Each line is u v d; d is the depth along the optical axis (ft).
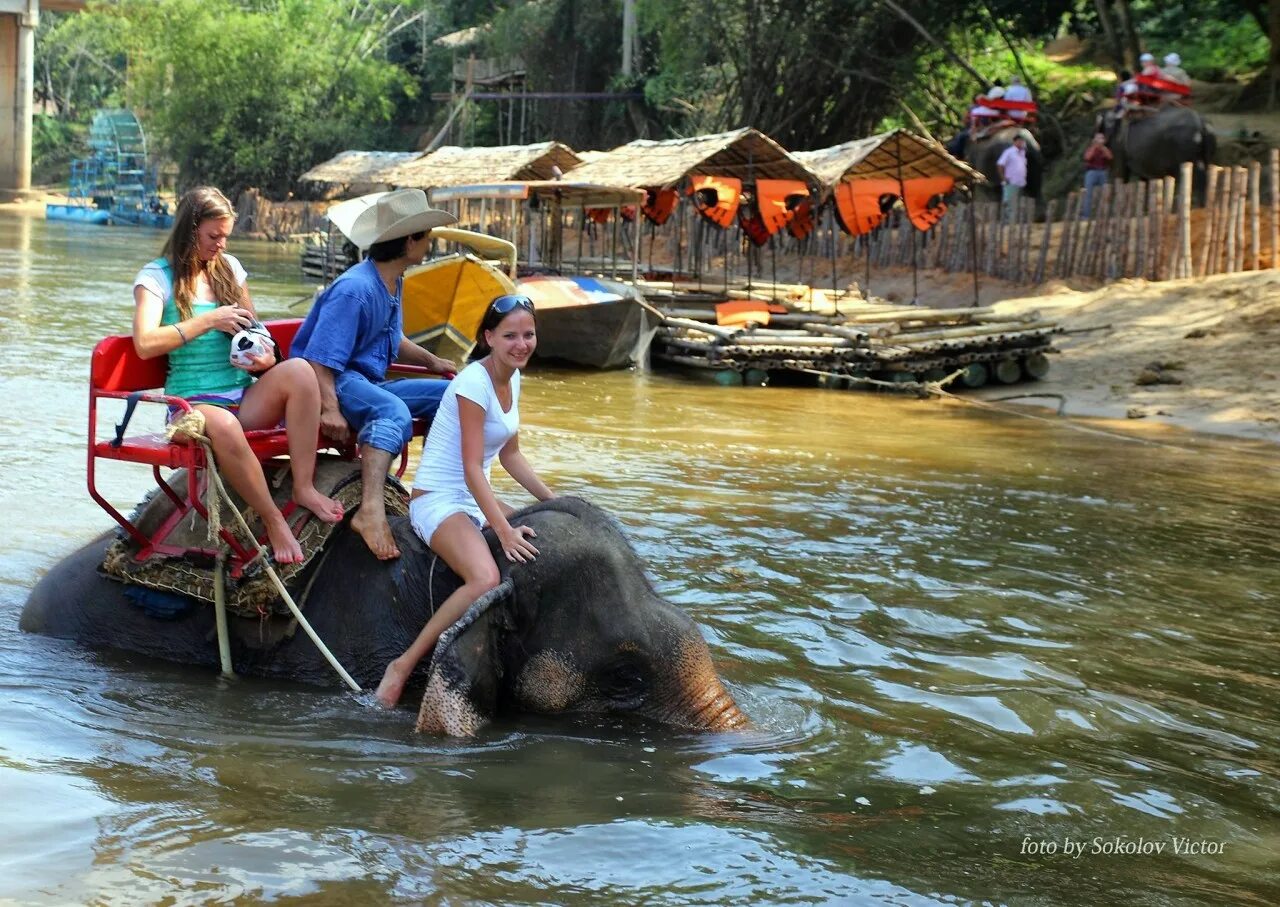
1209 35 113.60
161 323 18.93
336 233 99.35
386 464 18.35
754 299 65.51
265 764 15.29
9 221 168.14
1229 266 65.21
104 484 28.71
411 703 17.51
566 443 38.65
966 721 17.93
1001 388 56.75
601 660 16.93
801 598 23.27
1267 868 13.85
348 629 18.15
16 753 15.11
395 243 19.22
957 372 56.70
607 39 150.71
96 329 59.06
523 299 17.63
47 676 17.85
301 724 16.63
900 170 62.64
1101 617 23.06
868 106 113.50
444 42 182.09
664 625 17.08
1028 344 57.52
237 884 12.34
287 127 181.27
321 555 18.40
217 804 14.08
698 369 60.80
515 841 13.58
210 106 181.78
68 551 23.72
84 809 13.75
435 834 13.64
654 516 29.01
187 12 178.70
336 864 12.84
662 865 13.20
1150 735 17.74
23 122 202.28
